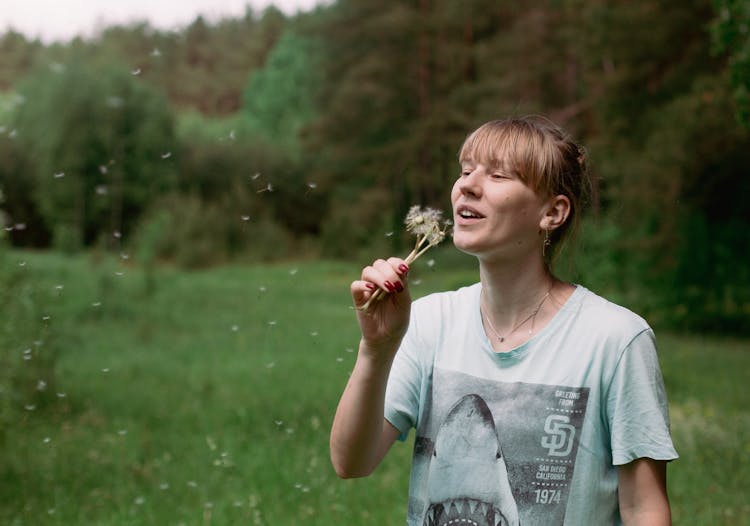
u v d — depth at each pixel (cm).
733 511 470
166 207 3416
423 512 186
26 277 633
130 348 1256
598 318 179
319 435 609
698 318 1708
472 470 179
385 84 3697
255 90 5969
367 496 485
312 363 1102
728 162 1600
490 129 185
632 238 1655
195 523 429
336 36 3872
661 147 1575
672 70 1738
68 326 1259
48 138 3600
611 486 178
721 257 1734
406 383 192
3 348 582
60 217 3569
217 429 677
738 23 984
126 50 4953
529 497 175
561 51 2716
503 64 2898
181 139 4097
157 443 620
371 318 175
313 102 4181
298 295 2227
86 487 498
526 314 183
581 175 192
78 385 882
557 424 175
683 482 536
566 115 2277
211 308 1814
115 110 3600
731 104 1456
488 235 179
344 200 4181
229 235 3497
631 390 174
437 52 3616
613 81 1781
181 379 980
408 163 3753
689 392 929
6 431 557
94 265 2342
